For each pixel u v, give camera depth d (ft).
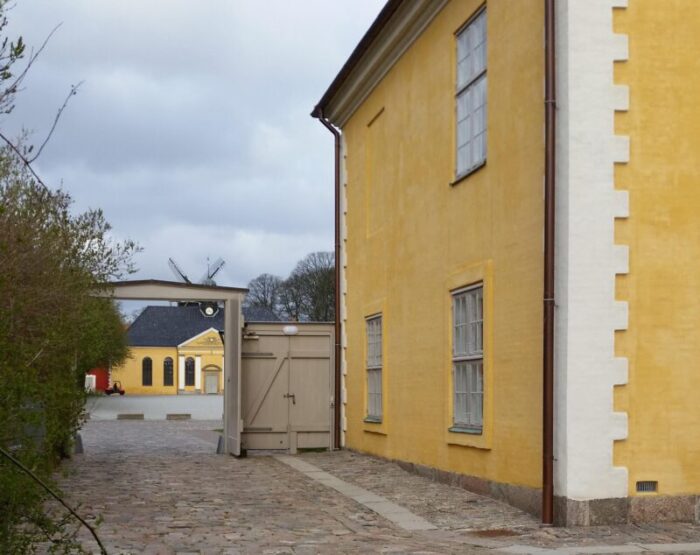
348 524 34.22
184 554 27.86
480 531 32.60
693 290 34.17
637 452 33.47
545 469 33.60
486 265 40.45
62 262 37.01
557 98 34.37
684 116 34.47
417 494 42.01
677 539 30.45
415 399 50.42
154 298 63.98
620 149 33.91
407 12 49.96
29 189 32.76
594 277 33.50
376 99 59.41
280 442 67.41
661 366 33.81
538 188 36.14
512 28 38.73
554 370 33.88
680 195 34.30
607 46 34.01
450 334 45.14
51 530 21.86
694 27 34.73
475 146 43.21
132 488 45.09
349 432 65.41
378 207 59.00
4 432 20.70
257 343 67.82
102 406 162.81
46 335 26.89
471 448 42.14
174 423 134.72
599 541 30.17
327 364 68.44
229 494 42.96
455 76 45.73
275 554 27.99
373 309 59.00
